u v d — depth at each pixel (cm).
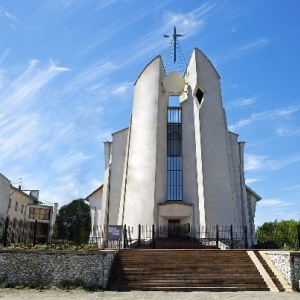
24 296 1337
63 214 5434
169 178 3253
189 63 3572
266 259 1750
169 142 3359
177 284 1530
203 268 1661
